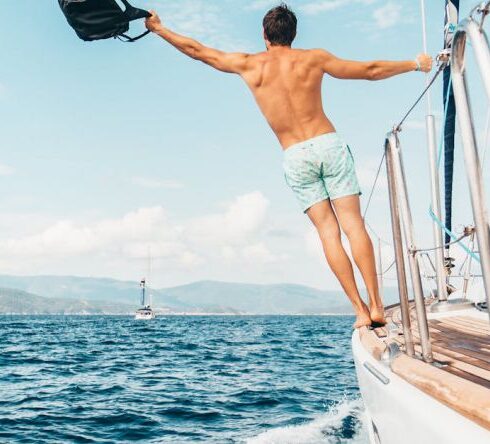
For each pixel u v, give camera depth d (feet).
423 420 6.13
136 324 297.53
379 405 8.96
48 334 162.50
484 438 4.89
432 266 19.79
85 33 10.19
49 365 67.05
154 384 48.80
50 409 36.83
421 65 10.18
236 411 35.27
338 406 35.76
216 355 81.25
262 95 10.56
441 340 12.20
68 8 9.96
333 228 10.85
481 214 5.32
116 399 40.78
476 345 11.17
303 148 10.46
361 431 27.40
